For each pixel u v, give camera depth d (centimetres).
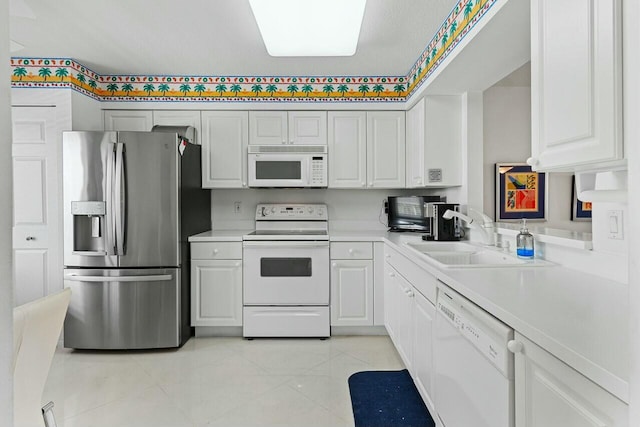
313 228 379
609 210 151
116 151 290
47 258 309
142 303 298
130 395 231
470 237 287
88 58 307
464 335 141
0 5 46
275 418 207
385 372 258
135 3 221
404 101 354
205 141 352
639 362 54
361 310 329
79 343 297
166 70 336
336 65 324
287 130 354
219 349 304
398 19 238
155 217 299
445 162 302
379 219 388
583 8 107
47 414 120
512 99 311
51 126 307
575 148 113
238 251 327
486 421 125
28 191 308
